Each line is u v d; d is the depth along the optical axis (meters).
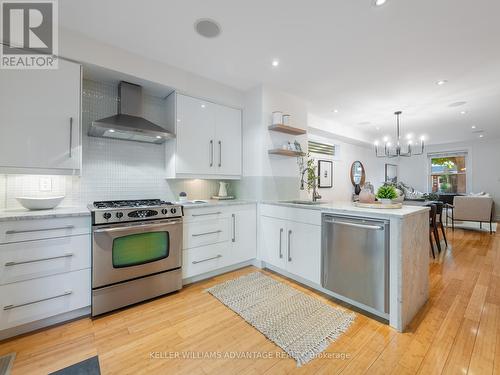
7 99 1.72
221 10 1.72
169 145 2.71
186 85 2.63
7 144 1.71
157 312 1.96
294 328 1.73
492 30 1.90
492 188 6.70
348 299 2.09
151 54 2.30
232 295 2.24
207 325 1.79
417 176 7.97
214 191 3.34
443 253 3.54
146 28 1.92
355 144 5.89
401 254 1.69
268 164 3.02
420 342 1.58
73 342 1.58
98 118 2.40
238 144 3.16
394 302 1.73
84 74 2.24
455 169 7.33
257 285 2.46
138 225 2.06
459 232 5.08
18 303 1.60
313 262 2.32
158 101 2.83
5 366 1.37
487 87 3.01
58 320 1.79
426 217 2.14
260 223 2.98
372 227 1.83
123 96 2.39
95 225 1.86
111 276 1.94
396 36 2.00
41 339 1.60
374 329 1.73
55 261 1.73
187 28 1.92
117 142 2.56
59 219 1.74
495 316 1.88
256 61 2.43
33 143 1.81
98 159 2.43
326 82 2.90
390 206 2.08
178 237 2.33
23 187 2.05
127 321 1.83
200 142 2.78
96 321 1.83
